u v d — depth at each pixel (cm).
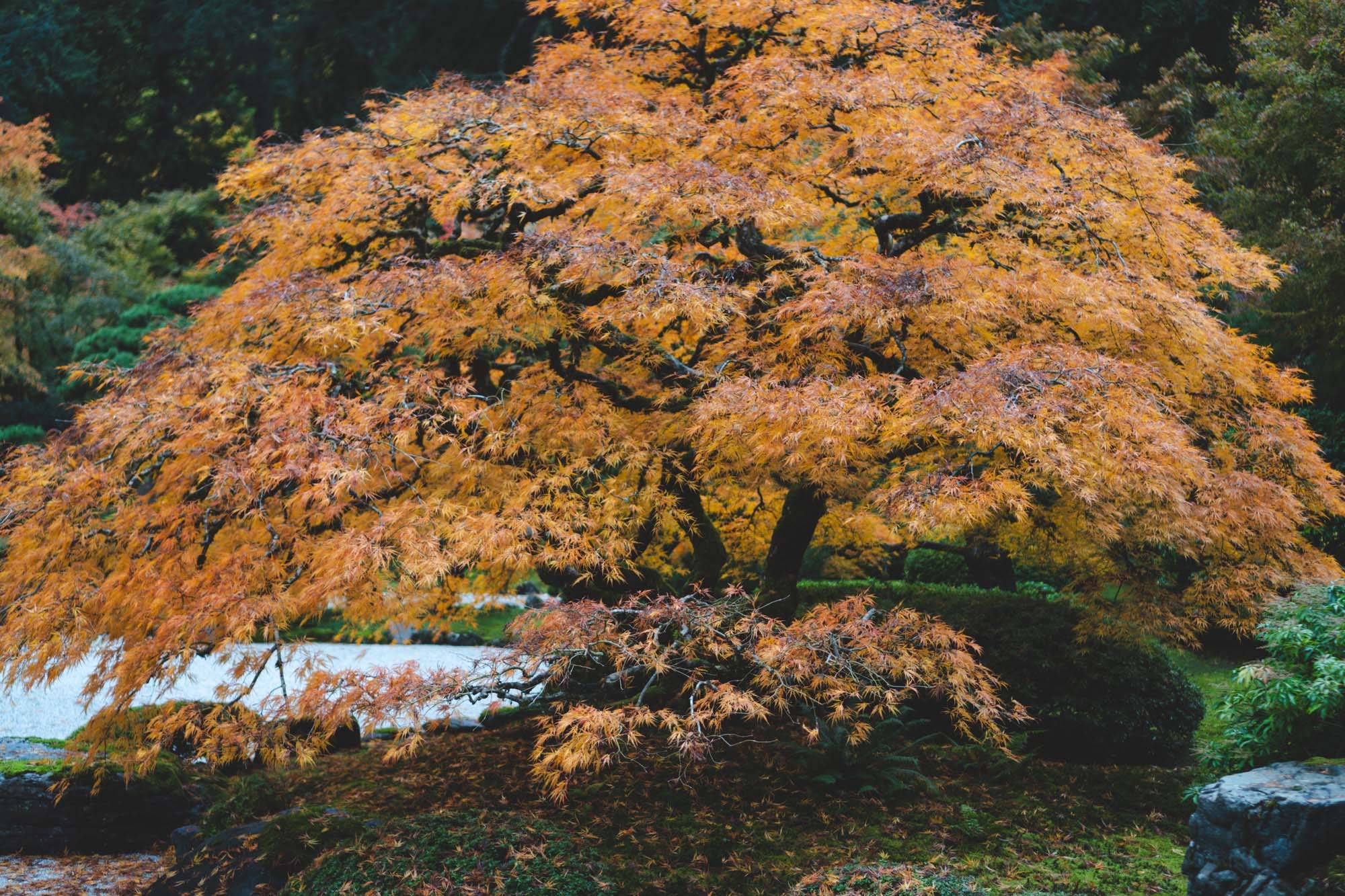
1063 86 1115
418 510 610
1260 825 525
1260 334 1429
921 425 588
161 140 2873
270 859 609
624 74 937
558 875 557
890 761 800
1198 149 1478
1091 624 855
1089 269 747
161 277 2698
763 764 804
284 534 614
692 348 834
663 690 739
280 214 798
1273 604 661
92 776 818
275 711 557
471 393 680
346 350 755
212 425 606
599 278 688
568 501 670
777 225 730
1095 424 587
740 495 934
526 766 831
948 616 977
